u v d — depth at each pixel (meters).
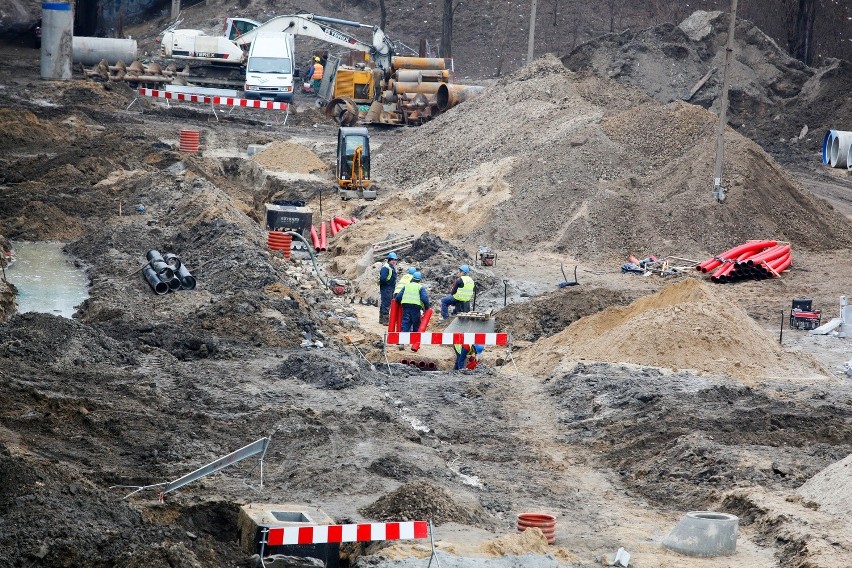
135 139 191.00
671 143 158.88
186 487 54.06
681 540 49.84
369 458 60.25
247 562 44.19
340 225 152.00
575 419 74.81
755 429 69.88
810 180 199.88
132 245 120.62
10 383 65.06
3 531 41.50
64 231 130.38
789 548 49.44
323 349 86.75
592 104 177.75
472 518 52.53
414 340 85.69
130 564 39.81
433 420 73.00
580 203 147.38
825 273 135.00
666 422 70.62
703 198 147.00
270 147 188.50
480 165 165.00
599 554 49.38
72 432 61.00
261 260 110.19
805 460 63.62
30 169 162.12
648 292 121.94
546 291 118.88
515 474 63.44
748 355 87.88
